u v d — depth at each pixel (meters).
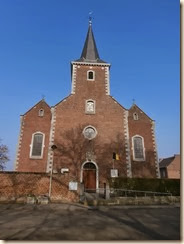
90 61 30.34
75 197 16.67
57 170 23.17
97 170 23.61
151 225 8.92
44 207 13.86
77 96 27.03
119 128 25.80
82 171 23.50
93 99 27.11
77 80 28.08
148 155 25.20
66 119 25.58
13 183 16.66
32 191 16.67
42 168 23.36
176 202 17.38
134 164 24.53
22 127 25.06
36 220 9.75
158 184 20.41
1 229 7.99
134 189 19.73
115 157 23.94
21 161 23.53
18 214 11.42
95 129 25.41
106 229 8.09
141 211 12.95
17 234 7.26
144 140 25.94
